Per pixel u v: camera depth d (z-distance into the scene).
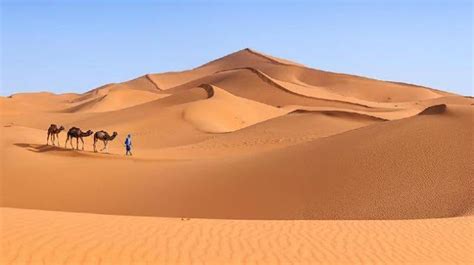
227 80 142.00
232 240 14.34
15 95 182.62
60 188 32.75
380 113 99.62
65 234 13.97
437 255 13.51
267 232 15.43
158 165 38.22
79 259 12.12
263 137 63.38
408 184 28.64
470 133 32.94
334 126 69.19
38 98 184.38
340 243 14.44
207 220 17.34
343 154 32.81
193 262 12.31
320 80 161.75
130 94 135.38
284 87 130.88
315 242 14.47
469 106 37.47
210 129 79.06
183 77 190.38
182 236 14.55
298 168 32.09
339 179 30.19
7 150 40.75
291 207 28.34
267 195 29.84
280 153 35.84
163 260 12.39
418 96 152.38
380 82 162.88
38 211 17.50
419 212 25.80
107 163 38.66
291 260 12.73
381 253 13.59
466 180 27.97
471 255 13.59
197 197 30.42
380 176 29.88
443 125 34.66
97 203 30.59
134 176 34.81
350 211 27.00
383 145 33.12
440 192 27.31
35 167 36.50
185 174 34.47
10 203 30.62
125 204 30.20
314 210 27.73
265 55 192.12
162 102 98.00
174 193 31.25
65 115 105.88
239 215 28.11
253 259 12.70
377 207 26.98
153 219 16.98
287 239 14.67
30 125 99.19
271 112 98.94
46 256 12.14
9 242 12.87
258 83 135.00
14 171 35.47
